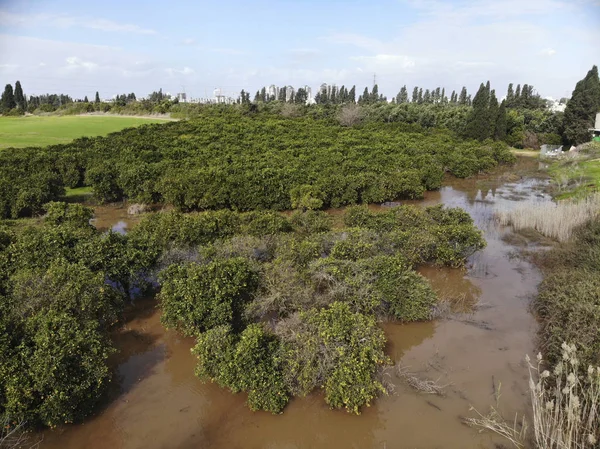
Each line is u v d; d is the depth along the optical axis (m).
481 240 17.12
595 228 18.25
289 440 9.15
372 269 13.38
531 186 35.22
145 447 8.89
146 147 37.56
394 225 19.11
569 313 11.41
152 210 26.25
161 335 12.80
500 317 13.74
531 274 16.89
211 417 9.66
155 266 14.68
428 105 75.56
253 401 9.59
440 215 20.48
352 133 52.78
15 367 8.95
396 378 10.81
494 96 61.16
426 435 9.12
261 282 12.99
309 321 10.77
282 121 60.06
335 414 9.69
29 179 25.30
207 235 16.77
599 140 51.28
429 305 13.46
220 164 31.91
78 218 20.69
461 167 37.50
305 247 15.05
